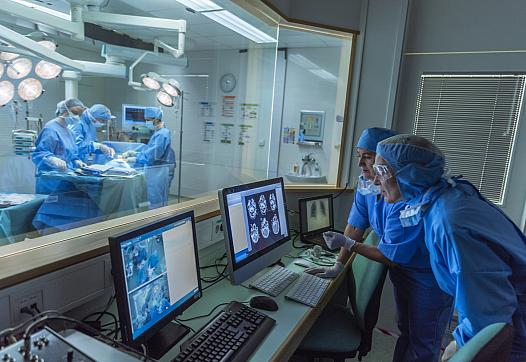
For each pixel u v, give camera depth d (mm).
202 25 3863
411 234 1383
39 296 925
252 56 4754
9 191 2480
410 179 1263
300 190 2498
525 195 2361
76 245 1136
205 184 4762
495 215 1104
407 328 1643
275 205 1638
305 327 1218
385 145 1312
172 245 1074
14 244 1140
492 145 2398
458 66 2361
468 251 1003
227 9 2861
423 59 2441
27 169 2713
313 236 2131
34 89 2896
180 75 5262
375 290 1434
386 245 1460
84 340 690
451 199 1158
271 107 4707
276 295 1385
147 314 955
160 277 1015
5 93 2703
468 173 2484
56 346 623
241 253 1361
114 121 3920
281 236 1670
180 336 1075
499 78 2311
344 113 2594
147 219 1613
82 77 3750
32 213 2098
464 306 990
